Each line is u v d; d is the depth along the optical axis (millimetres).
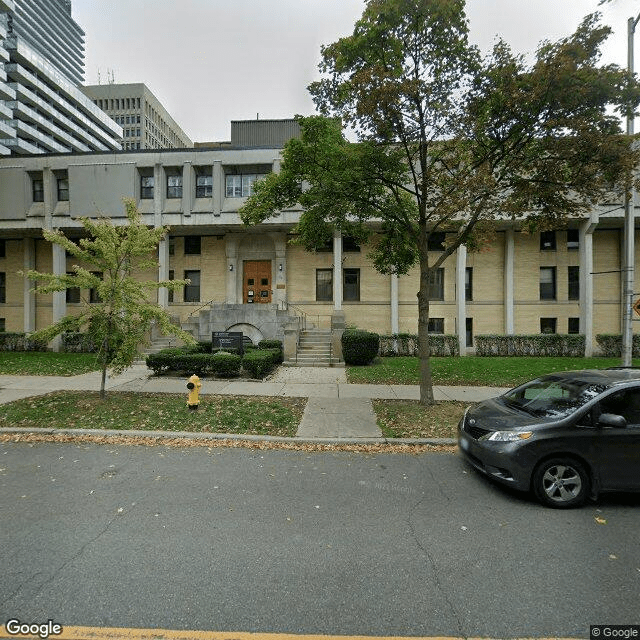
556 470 4457
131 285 9086
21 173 21031
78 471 5359
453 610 2773
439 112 7750
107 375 12500
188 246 22094
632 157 7074
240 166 20234
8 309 22594
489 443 4793
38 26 96688
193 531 3812
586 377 5293
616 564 3330
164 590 2951
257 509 4293
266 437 6836
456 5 6938
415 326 20891
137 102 103750
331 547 3557
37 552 3432
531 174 8312
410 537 3742
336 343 15930
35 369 13781
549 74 6785
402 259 11000
